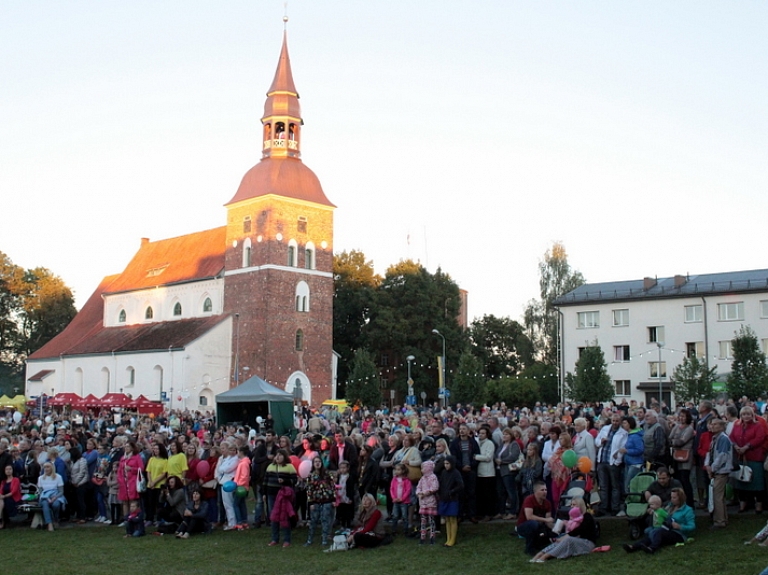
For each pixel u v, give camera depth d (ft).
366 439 83.25
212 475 78.59
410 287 299.58
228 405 146.00
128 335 281.54
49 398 233.14
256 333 244.01
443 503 64.28
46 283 381.81
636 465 66.69
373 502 67.36
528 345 342.23
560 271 341.62
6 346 379.55
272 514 68.74
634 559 55.47
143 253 319.68
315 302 253.85
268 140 257.34
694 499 74.08
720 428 62.85
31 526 81.41
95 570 60.44
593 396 224.12
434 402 302.25
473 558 59.47
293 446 86.38
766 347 231.50
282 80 255.91
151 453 79.92
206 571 59.36
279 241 246.47
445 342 300.20
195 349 243.40
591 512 61.41
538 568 55.21
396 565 58.65
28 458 86.89
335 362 258.37
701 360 233.55
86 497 86.22
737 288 237.45
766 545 55.36
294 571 58.54
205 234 292.61
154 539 73.15
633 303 255.29
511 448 72.38
